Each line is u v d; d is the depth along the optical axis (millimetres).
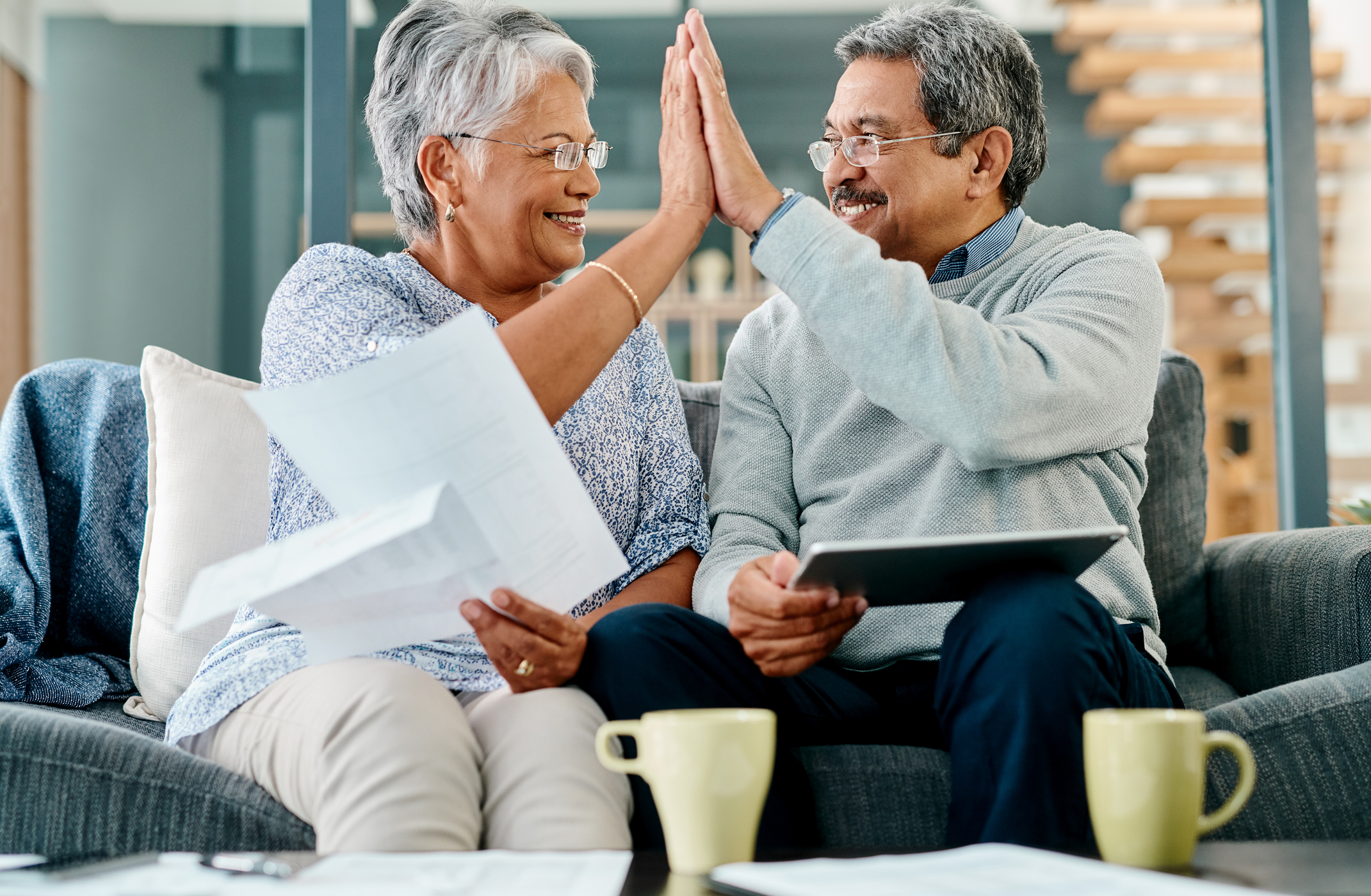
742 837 740
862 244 1208
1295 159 2496
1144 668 1046
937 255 1494
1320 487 2455
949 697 962
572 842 930
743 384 1509
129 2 3164
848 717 1203
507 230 1366
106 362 1663
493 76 1333
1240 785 756
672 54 1316
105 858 690
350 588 894
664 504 1408
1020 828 851
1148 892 580
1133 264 1367
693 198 1259
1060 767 874
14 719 1010
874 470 1365
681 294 3330
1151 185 3273
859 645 1298
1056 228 1500
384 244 2912
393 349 1146
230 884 632
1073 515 1281
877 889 587
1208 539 2982
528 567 981
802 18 3307
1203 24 3266
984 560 937
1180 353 1688
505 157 1346
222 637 1435
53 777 989
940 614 1271
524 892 613
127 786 997
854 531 1344
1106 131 3293
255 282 3162
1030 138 1490
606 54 3266
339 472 948
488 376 917
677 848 740
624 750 1047
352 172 2340
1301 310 2480
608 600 1354
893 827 1086
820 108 3301
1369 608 1366
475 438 925
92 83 3156
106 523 1530
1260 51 2613
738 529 1371
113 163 3152
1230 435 3037
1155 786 720
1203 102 3264
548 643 1031
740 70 3305
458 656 1207
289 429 936
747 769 738
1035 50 3316
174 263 3148
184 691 1408
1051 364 1217
